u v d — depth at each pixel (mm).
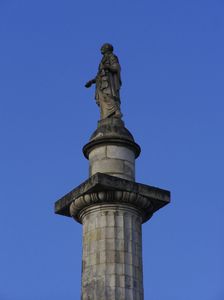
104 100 41156
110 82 41688
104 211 36469
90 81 42812
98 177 35500
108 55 42750
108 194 36219
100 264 35062
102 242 35656
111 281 34469
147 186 37250
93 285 34750
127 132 39656
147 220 39156
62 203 38594
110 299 33969
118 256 35281
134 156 39844
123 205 36625
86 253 36125
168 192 37938
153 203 37750
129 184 36531
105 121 40469
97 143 38969
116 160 38375
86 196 36594
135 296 34688
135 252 36062
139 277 35594
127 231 36250
